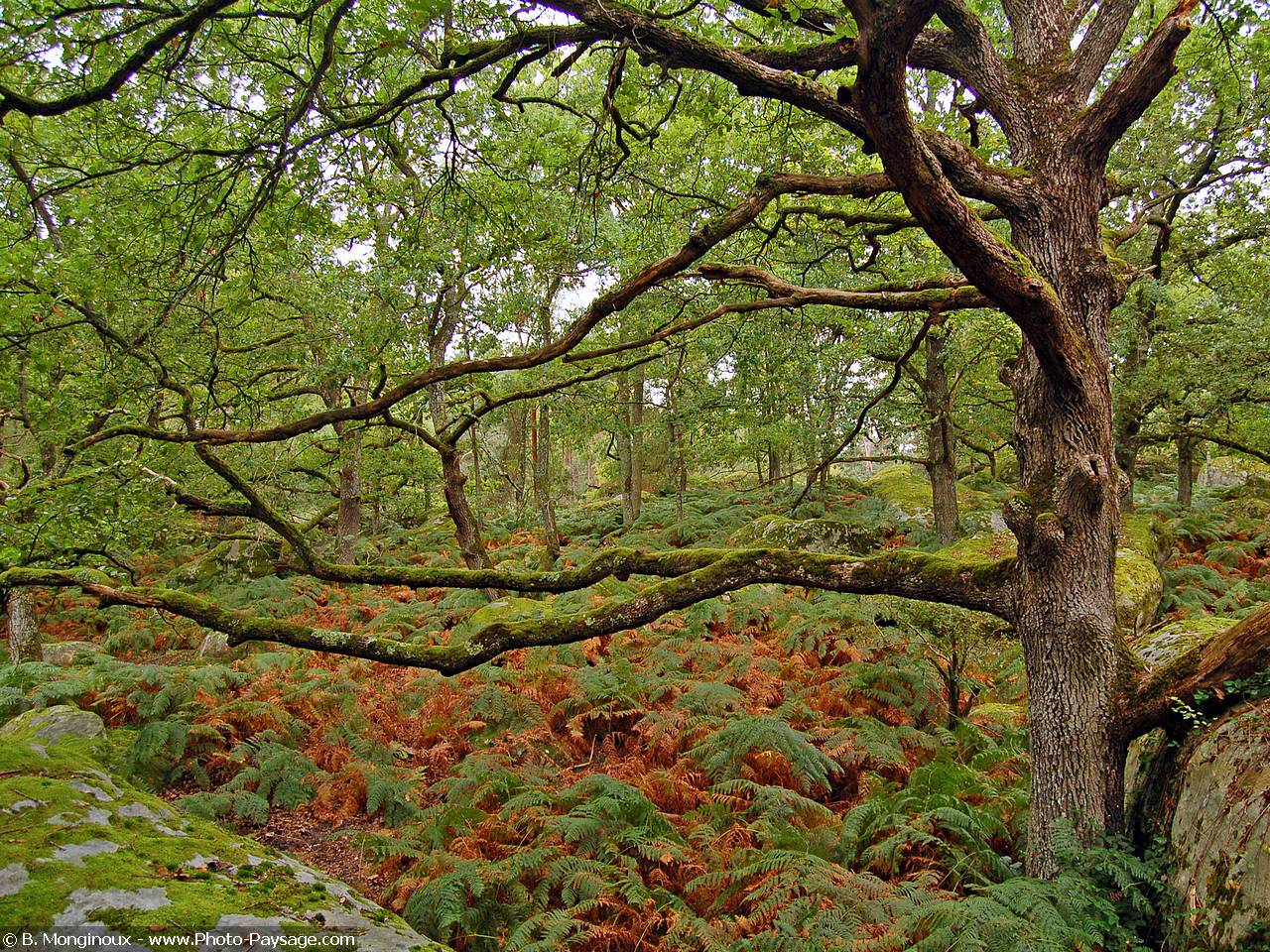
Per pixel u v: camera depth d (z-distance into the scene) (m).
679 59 4.07
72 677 8.56
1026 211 4.38
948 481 13.68
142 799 2.60
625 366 6.68
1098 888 3.85
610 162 6.06
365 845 5.94
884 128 3.05
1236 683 3.70
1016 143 4.53
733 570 4.66
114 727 8.17
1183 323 12.30
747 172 7.98
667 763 7.09
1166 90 10.81
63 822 2.28
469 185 6.73
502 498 25.91
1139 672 4.07
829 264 7.84
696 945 4.43
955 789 5.79
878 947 3.85
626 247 7.66
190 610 4.68
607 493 30.47
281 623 4.71
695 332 9.19
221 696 8.66
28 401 7.07
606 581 12.09
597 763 7.46
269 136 5.19
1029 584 4.27
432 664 4.61
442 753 7.61
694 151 7.89
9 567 5.04
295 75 5.23
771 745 6.39
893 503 17.61
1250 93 8.83
